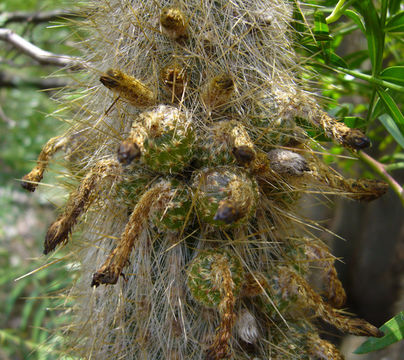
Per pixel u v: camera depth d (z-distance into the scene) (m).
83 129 0.28
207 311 0.24
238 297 0.23
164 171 0.22
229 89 0.22
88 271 0.28
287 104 0.24
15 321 0.76
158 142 0.22
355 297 0.56
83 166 0.28
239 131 0.21
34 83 0.74
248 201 0.21
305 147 0.26
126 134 0.25
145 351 0.25
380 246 0.53
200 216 0.22
